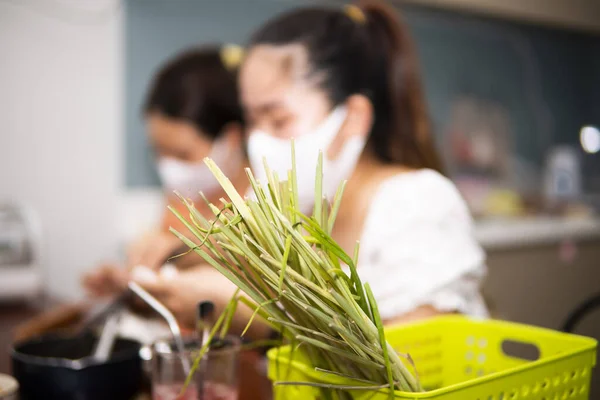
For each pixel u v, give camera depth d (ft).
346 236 3.47
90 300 3.60
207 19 7.22
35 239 5.83
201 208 4.97
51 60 7.00
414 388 1.68
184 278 2.75
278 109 3.69
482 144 9.09
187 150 6.04
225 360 2.02
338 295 1.51
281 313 1.71
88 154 7.00
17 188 7.02
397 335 2.16
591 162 9.73
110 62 6.89
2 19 6.86
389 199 3.27
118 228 6.81
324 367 1.75
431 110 8.59
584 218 8.68
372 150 3.69
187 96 5.95
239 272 1.72
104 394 2.38
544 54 9.72
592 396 3.01
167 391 2.01
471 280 3.02
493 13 8.50
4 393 2.00
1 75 6.88
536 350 3.11
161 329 3.22
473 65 8.98
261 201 1.59
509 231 7.11
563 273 7.63
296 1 7.71
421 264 2.95
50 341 2.68
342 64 3.64
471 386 1.61
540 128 9.76
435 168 3.81
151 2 6.91
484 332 2.25
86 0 6.88
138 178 7.00
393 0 7.82
